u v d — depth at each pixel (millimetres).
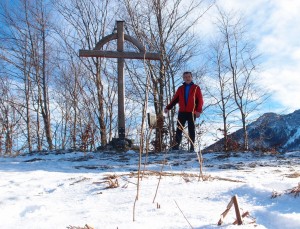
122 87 10203
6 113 18953
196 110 8727
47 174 4938
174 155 7855
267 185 2863
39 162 6941
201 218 1972
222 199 2488
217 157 7203
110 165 6281
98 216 2170
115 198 2836
